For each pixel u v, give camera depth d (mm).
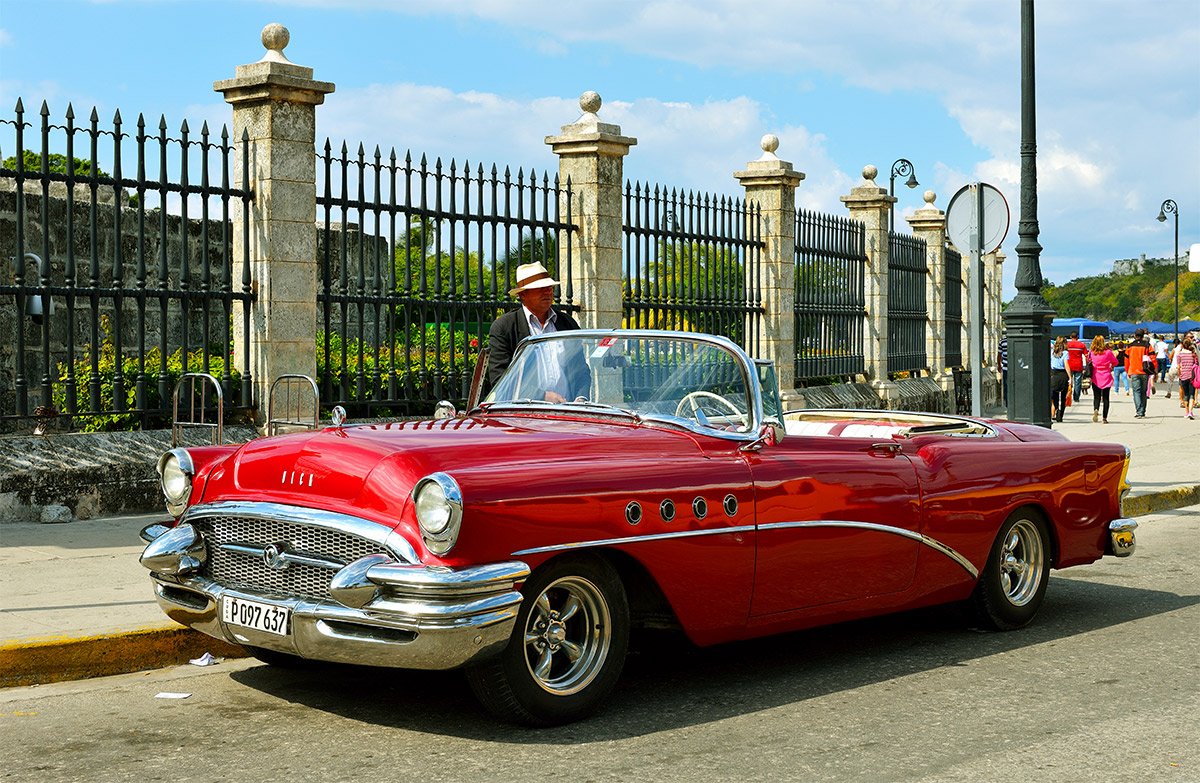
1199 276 140875
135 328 15281
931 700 5848
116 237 10102
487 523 4883
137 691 5891
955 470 6910
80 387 11195
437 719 5418
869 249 21391
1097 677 6309
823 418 8125
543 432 5633
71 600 7016
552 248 13672
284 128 10898
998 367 30922
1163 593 8688
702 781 4641
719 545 5688
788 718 5520
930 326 25062
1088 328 71375
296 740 5117
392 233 11562
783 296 17516
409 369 11805
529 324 8805
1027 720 5512
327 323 11289
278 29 10922
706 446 5875
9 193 14008
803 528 6043
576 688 5320
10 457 9562
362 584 4836
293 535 5227
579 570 5250
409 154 11641
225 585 5449
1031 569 7527
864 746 5105
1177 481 14125
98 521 9672
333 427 5938
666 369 6270
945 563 6875
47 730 5262
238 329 11117
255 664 6449
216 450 5859
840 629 7484
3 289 9516
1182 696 5930
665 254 14875
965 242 12352
